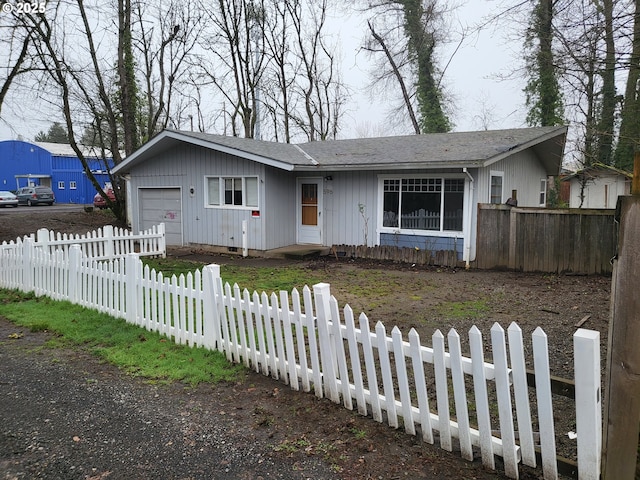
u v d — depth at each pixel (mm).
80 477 2795
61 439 3227
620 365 2211
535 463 2668
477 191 11164
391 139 15945
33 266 7629
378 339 3344
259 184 13320
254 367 4438
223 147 13211
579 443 2449
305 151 15758
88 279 6574
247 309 4438
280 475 2809
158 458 2998
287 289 8742
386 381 3336
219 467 2898
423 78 25938
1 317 6301
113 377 4312
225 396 3914
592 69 7039
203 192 14609
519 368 2633
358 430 3316
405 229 12438
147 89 24188
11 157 41312
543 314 6770
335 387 3727
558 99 17781
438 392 3029
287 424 3422
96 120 21359
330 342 3715
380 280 9688
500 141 12539
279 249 13570
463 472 2809
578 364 2402
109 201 20781
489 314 6793
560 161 15406
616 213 2195
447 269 11164
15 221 21031
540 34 8141
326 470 2848
